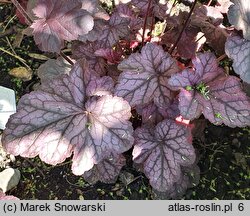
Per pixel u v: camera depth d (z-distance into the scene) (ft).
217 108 0.99
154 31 1.33
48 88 0.98
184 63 1.31
